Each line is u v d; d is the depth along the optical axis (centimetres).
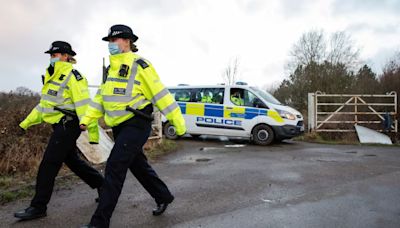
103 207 308
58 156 365
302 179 542
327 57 3141
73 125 370
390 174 579
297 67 3180
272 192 465
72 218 365
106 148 702
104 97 335
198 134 1098
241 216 370
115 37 337
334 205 407
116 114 327
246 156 787
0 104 818
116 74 332
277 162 702
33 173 534
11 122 654
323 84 2633
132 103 327
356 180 535
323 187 492
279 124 987
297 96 2812
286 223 349
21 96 898
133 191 468
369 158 761
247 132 1020
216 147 960
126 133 326
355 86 2019
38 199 361
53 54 373
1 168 529
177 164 681
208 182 523
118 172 318
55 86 368
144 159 361
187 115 1093
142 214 376
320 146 1008
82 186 491
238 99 1041
